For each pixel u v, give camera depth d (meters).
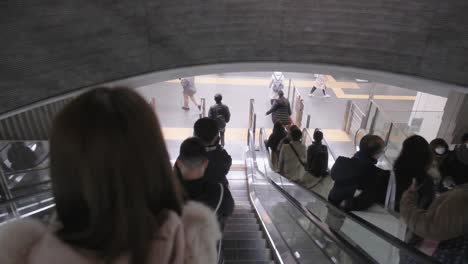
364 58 6.23
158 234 0.71
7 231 0.71
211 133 3.26
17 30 4.96
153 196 0.73
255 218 6.20
